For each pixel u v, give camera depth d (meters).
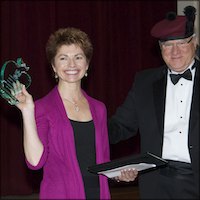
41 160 2.34
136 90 2.91
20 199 5.73
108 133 2.88
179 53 2.71
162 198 2.71
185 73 2.77
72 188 2.41
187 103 2.77
